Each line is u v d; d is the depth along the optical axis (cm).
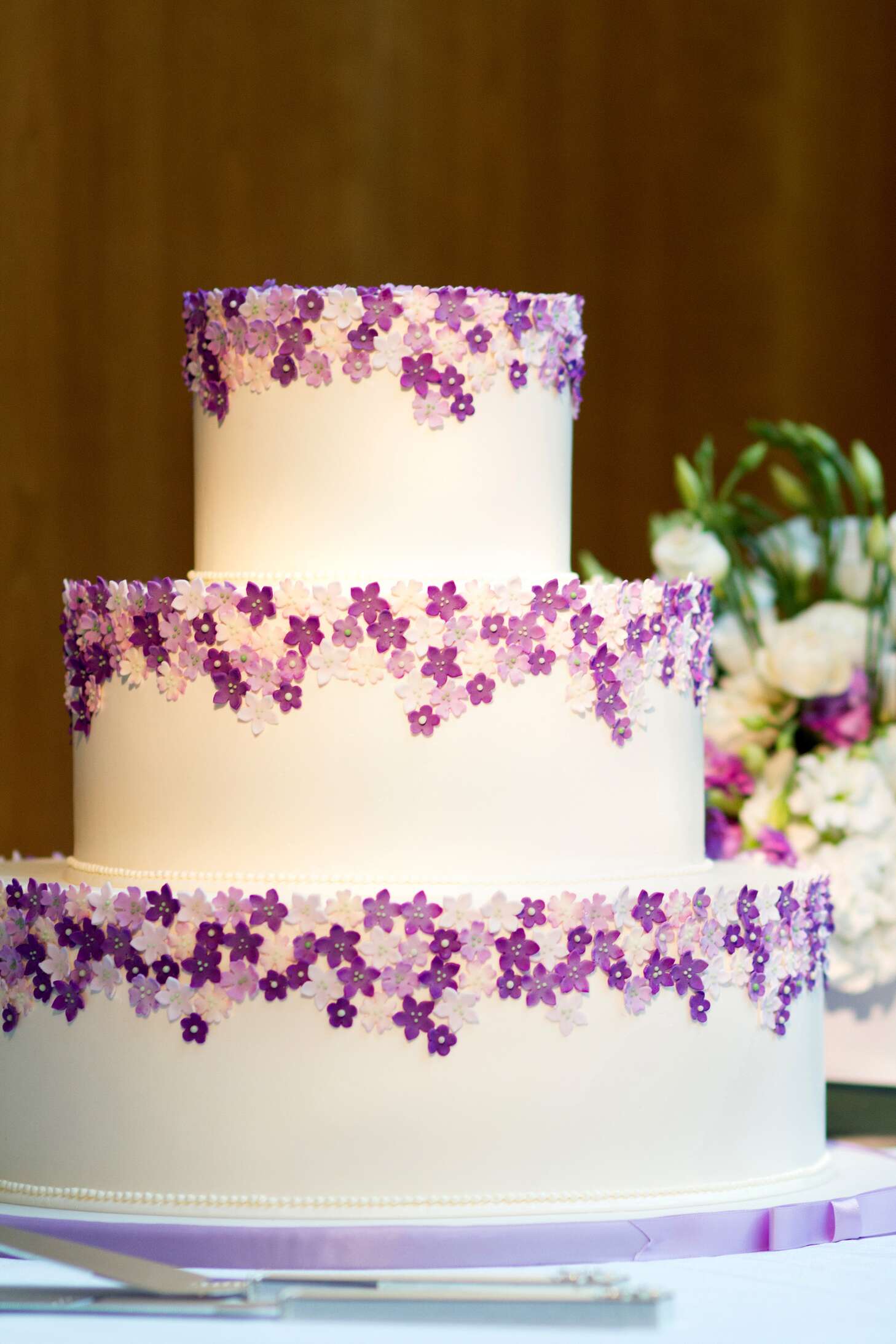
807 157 673
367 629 285
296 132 669
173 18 669
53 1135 288
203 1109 279
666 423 681
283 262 669
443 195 677
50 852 674
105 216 671
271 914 277
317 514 299
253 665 288
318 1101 276
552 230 679
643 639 298
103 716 305
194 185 670
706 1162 291
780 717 387
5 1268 268
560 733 291
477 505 300
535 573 305
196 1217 276
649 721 301
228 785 290
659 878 301
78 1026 287
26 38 668
